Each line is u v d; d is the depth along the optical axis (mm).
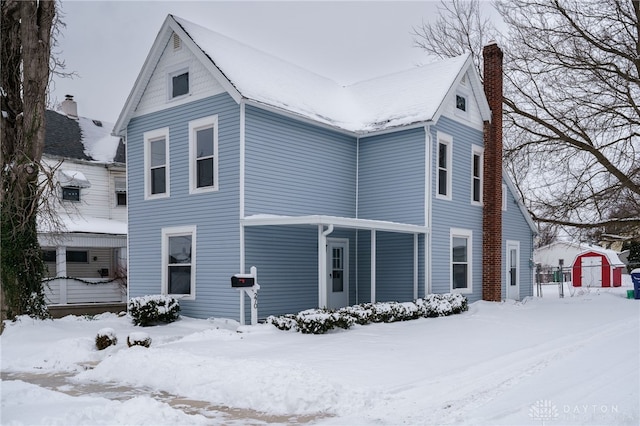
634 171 20594
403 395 6691
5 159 13422
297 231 15523
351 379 7492
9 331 12273
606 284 33781
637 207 21844
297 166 15656
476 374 7797
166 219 15875
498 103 19375
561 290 23922
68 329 13023
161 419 5836
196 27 16547
